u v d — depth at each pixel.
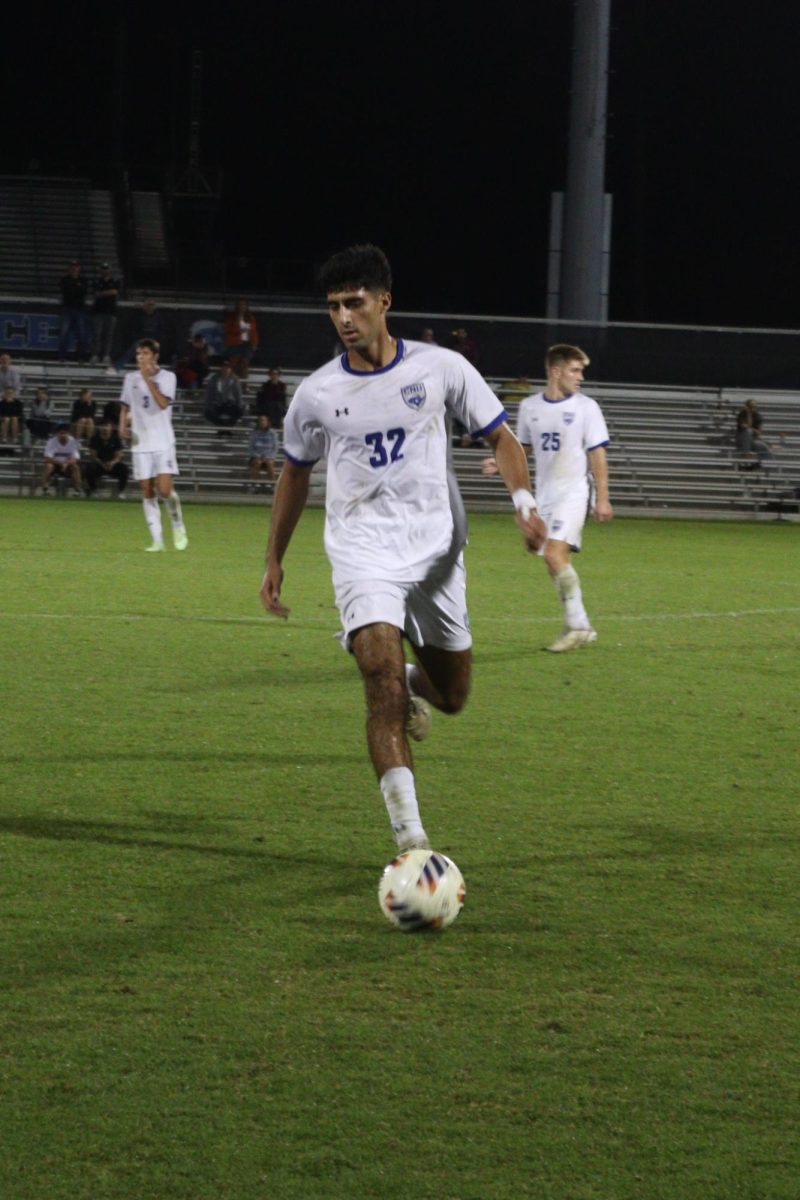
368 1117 6.29
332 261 9.51
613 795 11.98
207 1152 5.98
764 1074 6.76
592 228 62.81
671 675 18.30
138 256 88.62
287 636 20.84
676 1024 7.30
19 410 56.19
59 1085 6.52
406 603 10.08
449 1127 6.21
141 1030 7.11
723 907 9.13
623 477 60.75
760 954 8.30
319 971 7.92
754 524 53.53
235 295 83.25
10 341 60.59
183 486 57.84
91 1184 5.72
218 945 8.29
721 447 62.44
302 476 10.25
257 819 11.03
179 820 10.95
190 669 17.92
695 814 11.41
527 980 7.85
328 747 13.65
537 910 9.01
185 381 60.44
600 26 61.56
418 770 12.78
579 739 14.26
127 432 32.50
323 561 31.95
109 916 8.75
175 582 27.22
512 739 14.20
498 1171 5.87
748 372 64.06
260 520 44.97
